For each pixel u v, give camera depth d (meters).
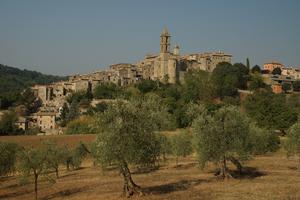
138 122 49.16
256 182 60.12
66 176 82.69
